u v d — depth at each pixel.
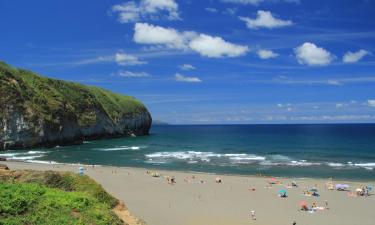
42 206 15.35
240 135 185.12
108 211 17.03
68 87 134.25
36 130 101.50
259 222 31.27
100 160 74.88
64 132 113.50
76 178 20.44
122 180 49.06
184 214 33.25
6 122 95.69
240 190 43.72
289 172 59.75
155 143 123.12
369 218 32.81
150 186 45.38
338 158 80.50
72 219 15.04
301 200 39.28
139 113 177.75
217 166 66.56
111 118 151.38
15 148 97.00
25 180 19.75
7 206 14.52
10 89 99.25
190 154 87.50
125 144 117.62
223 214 33.47
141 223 19.56
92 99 139.50
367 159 78.75
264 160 75.75
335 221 31.89
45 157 78.88
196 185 46.44
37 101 106.81
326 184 46.97
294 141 137.50
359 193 42.47
